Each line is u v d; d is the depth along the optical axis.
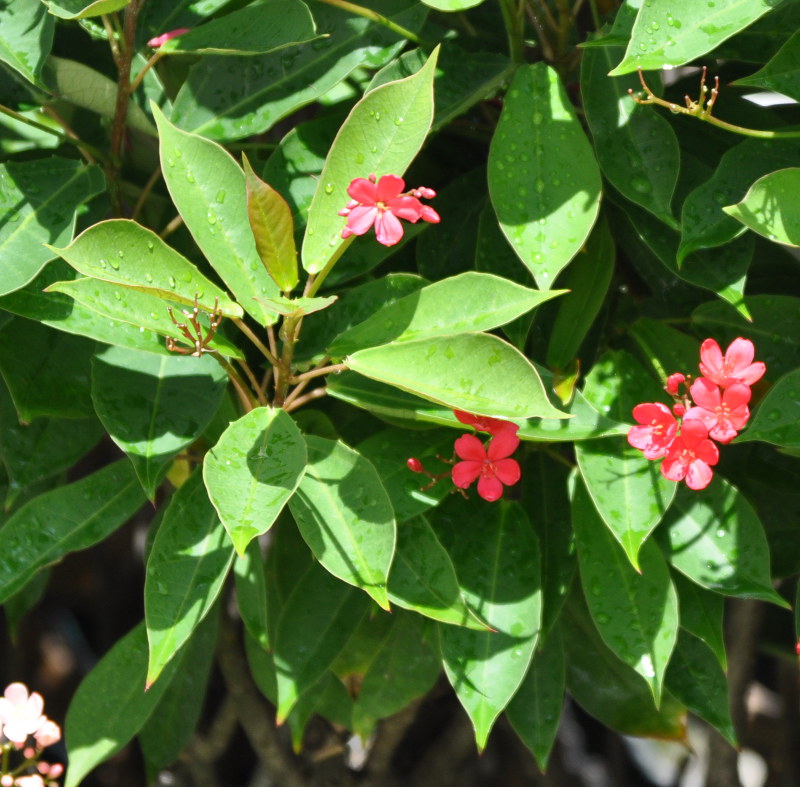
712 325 1.22
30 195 1.17
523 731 1.22
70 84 1.21
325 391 1.15
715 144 1.22
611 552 1.18
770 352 1.21
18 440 1.22
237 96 1.20
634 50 1.10
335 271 1.19
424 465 1.17
